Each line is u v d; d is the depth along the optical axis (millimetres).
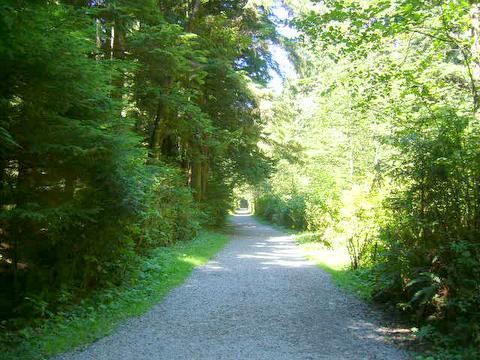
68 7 7191
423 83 9242
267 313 7320
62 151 6070
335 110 19688
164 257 12000
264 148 24484
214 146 19391
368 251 10516
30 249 6789
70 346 5477
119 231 7828
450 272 5871
